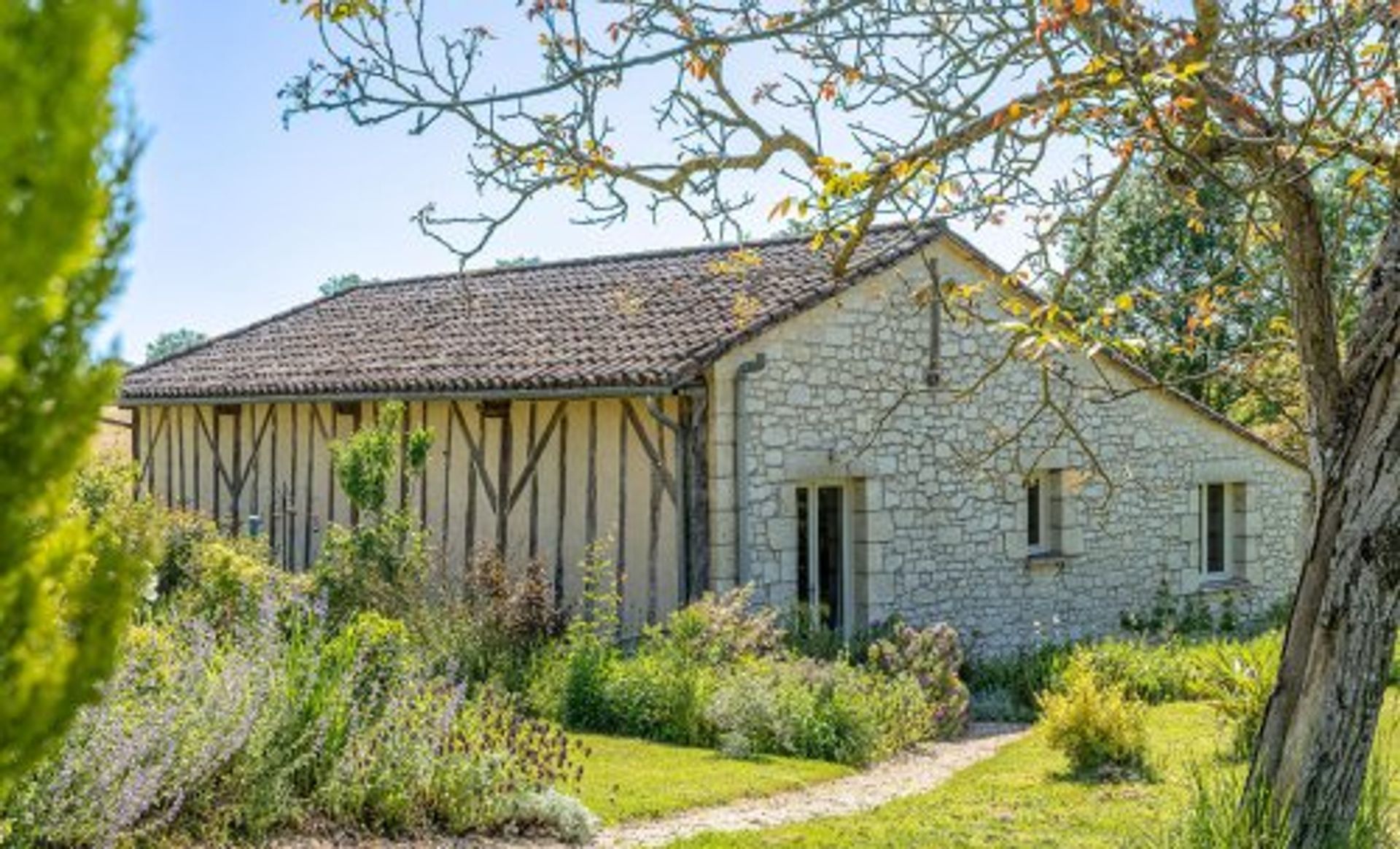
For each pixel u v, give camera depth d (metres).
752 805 9.80
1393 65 5.75
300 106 5.56
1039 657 16.34
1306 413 6.10
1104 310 6.05
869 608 15.59
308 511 18.38
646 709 12.12
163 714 7.28
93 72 2.06
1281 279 7.60
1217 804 6.54
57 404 2.22
